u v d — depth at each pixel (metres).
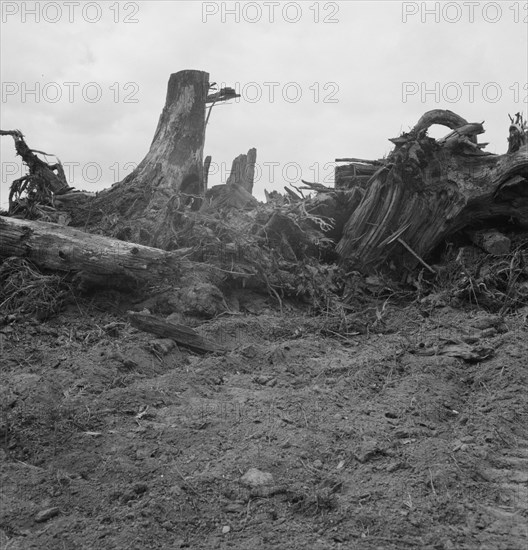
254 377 6.77
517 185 10.69
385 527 4.31
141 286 8.55
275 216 10.18
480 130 11.23
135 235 9.52
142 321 7.37
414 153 10.43
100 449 5.18
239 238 9.44
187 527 4.36
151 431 5.44
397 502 4.57
